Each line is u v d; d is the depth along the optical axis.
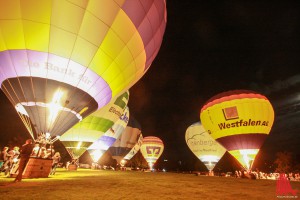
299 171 44.41
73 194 5.10
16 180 7.16
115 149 35.53
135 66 11.80
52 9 8.76
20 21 8.66
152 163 41.59
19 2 8.54
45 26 8.84
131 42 10.70
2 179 7.76
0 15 8.55
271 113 22.02
